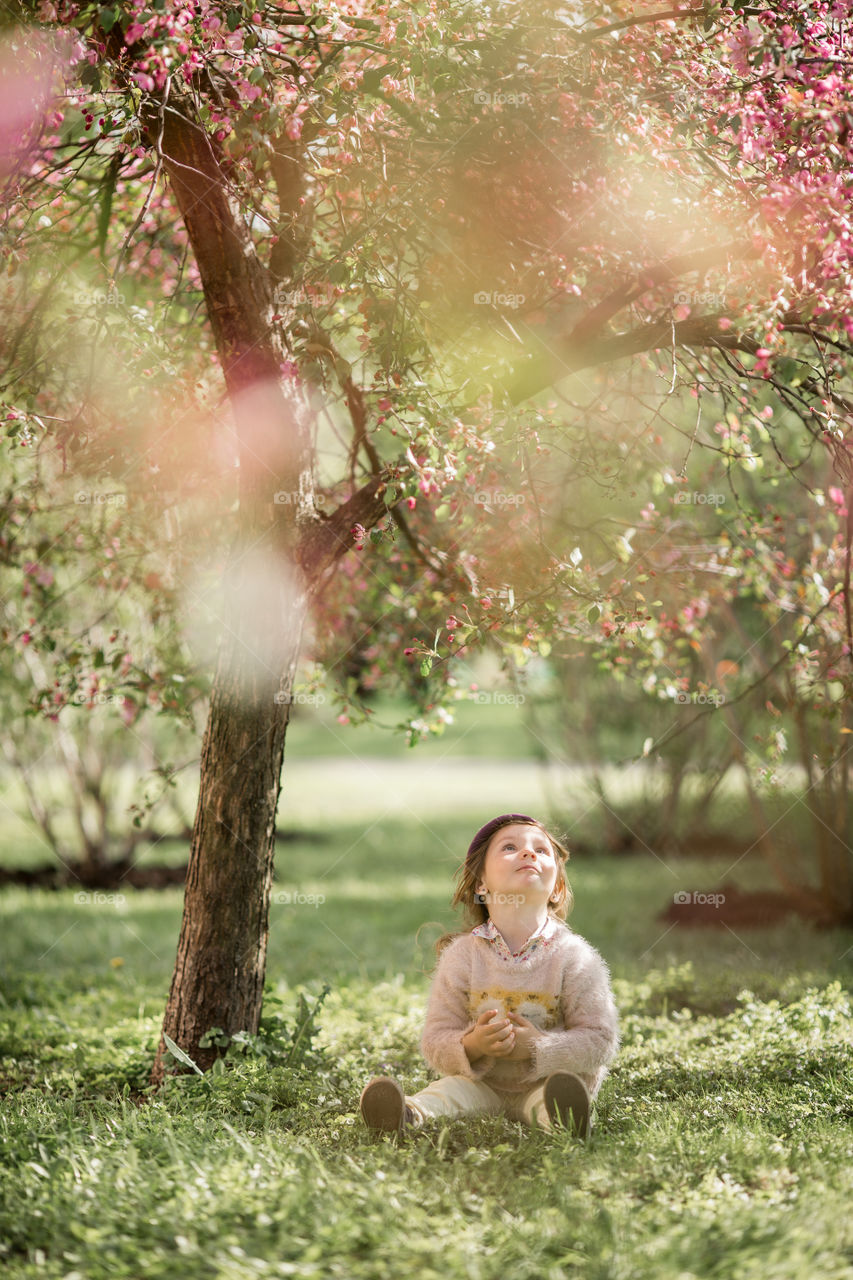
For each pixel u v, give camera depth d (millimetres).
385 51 4465
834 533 7652
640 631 5902
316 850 16172
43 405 5887
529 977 4168
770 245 4234
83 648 6766
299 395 5016
